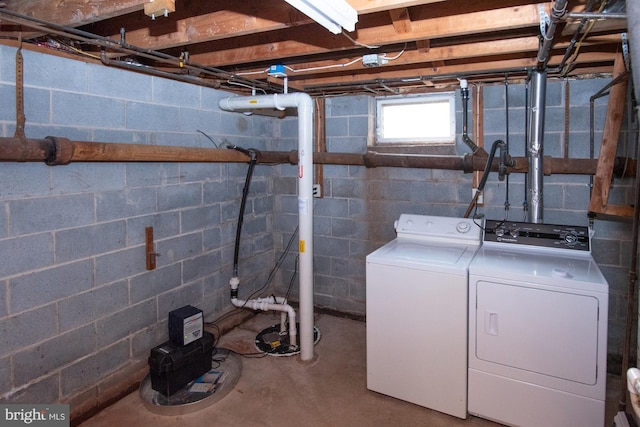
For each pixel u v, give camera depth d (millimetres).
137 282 2498
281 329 3205
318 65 2504
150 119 2520
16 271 1887
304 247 2711
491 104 2881
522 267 2098
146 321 2568
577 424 1923
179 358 2389
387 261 2307
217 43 2338
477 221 2725
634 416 1415
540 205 2613
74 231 2123
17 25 1800
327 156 3363
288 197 3701
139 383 2518
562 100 2684
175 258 2762
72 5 1563
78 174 2127
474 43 2100
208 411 2264
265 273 3719
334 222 3537
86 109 2154
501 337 2055
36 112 1935
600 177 2320
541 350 1973
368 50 2314
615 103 2285
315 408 2289
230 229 3248
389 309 2322
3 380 1861
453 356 2166
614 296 2631
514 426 2076
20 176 1880
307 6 1330
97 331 2268
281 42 2156
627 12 1210
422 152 3150
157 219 2611
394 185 3264
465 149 2994
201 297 3002
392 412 2252
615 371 2635
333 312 3627
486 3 1705
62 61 2035
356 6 1529
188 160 2674
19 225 1888
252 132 3424
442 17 1776
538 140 2574
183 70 2545
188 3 1873
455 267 2131
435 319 2193
